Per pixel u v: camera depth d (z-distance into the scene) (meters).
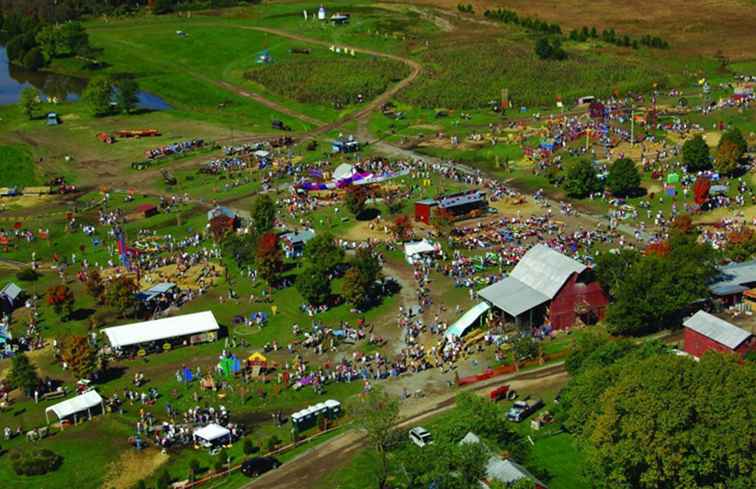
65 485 151.50
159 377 184.75
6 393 181.75
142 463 155.88
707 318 174.25
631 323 185.38
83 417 170.62
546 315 196.12
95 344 195.88
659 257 192.75
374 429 143.88
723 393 125.38
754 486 120.75
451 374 178.62
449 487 128.38
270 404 172.62
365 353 189.88
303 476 147.38
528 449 145.50
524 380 173.00
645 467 126.88
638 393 128.00
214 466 151.50
